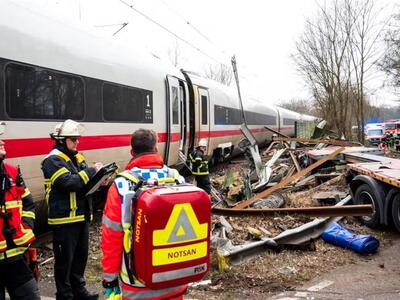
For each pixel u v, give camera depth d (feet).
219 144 58.59
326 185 34.58
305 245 20.18
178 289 9.41
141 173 9.45
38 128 20.76
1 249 10.12
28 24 20.68
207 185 32.04
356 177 26.18
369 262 19.10
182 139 41.81
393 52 92.94
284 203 29.35
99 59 26.30
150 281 8.51
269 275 17.29
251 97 87.30
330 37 91.66
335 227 21.90
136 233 8.61
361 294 15.39
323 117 96.89
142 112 31.83
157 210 8.43
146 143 9.79
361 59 90.17
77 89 23.91
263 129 94.02
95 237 23.61
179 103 40.06
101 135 26.17
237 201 33.53
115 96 27.94
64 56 22.90
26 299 10.74
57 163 13.37
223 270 17.35
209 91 53.01
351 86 91.35
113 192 9.13
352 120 102.73
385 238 22.85
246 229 23.03
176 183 9.72
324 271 17.93
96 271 18.16
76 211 13.80
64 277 13.88
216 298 15.11
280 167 47.80
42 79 21.16
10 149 19.07
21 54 19.84
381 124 144.05
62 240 13.70
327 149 52.19
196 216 8.95
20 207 10.61
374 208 23.90
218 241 19.12
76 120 23.75
